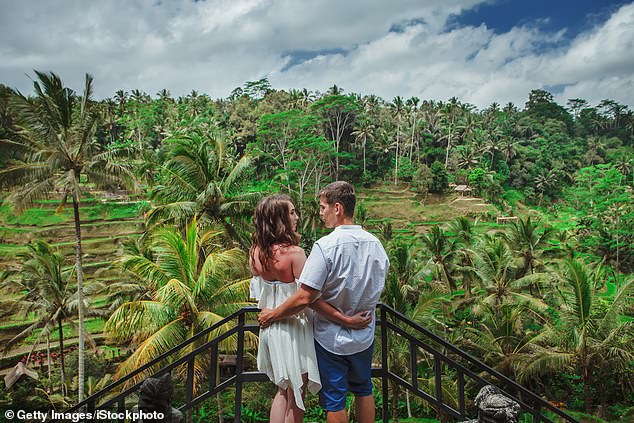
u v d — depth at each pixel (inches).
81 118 738.8
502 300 1055.6
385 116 3796.8
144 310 554.3
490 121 4350.4
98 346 1252.5
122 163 788.0
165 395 98.2
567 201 3203.7
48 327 966.4
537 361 807.1
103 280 1588.3
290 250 93.0
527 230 1267.2
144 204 2101.4
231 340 575.8
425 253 1267.2
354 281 89.0
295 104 3656.5
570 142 4318.4
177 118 3270.2
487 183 3235.7
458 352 110.2
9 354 1216.2
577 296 777.6
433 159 3567.9
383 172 3262.8
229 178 857.5
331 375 93.2
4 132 685.3
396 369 738.2
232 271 653.9
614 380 919.7
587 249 1887.3
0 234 1845.5
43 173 705.0
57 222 1975.9
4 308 1236.5
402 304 755.4
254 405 872.3
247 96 3932.1
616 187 2009.1
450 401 811.4
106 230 1989.4
